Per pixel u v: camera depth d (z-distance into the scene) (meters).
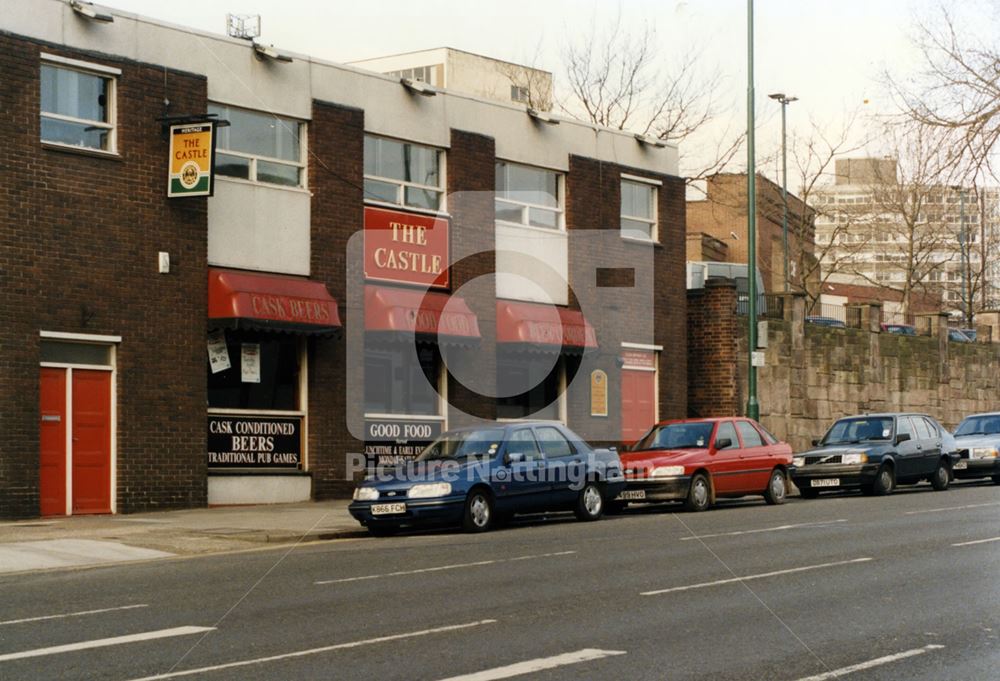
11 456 21.08
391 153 27.67
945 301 74.00
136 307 22.95
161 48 23.53
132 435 22.84
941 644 9.84
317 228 25.88
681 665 9.11
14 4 21.39
